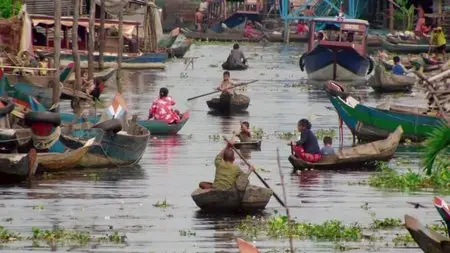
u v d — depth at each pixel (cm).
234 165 5044
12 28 9975
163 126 7488
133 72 12488
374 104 9700
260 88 11050
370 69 12369
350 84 11819
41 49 12225
